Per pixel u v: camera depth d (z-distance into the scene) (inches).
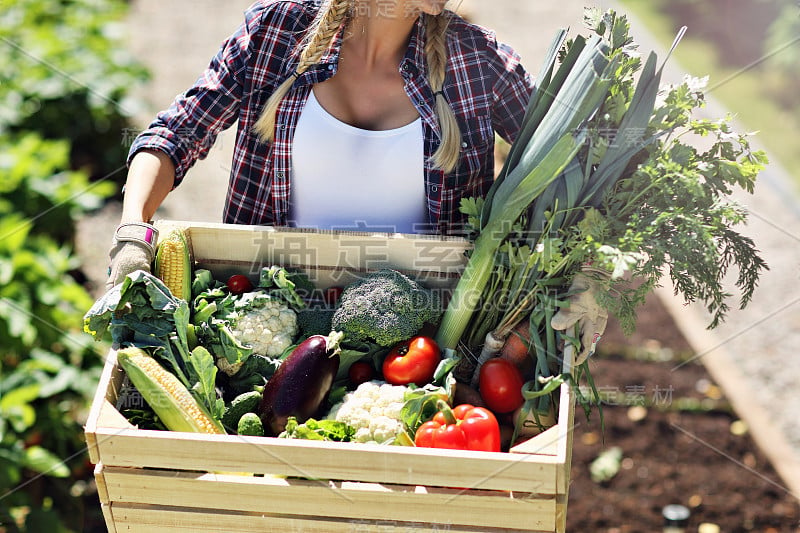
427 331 74.7
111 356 65.0
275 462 60.7
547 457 59.1
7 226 115.9
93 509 116.9
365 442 64.3
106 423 61.3
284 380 66.1
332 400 70.2
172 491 62.5
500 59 80.7
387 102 79.3
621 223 65.5
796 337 133.9
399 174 79.8
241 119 81.4
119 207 156.5
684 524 117.2
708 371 137.2
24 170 130.8
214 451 60.7
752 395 134.5
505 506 60.6
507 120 82.7
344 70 79.1
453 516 61.4
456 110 79.7
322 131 78.9
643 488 124.0
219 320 70.1
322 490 61.2
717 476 125.0
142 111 151.6
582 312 66.1
